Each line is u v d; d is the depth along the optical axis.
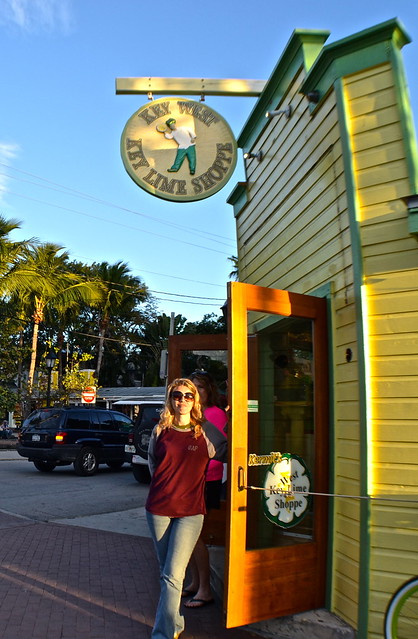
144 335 46.56
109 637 4.11
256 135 6.70
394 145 4.10
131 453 13.16
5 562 5.98
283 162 5.78
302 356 4.69
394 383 3.87
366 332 3.98
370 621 3.68
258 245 6.72
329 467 4.39
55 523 8.23
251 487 3.98
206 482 4.64
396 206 4.02
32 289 24.34
